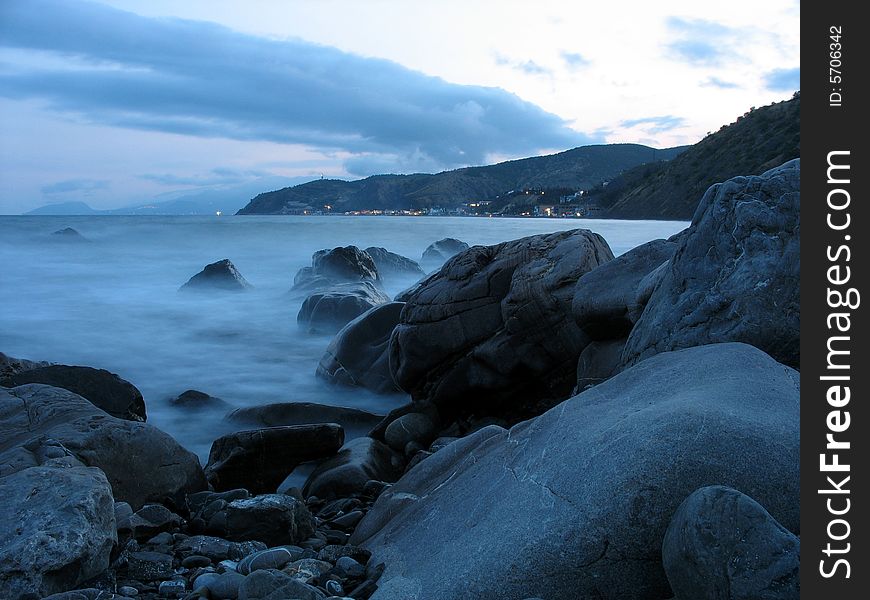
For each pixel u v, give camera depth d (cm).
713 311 566
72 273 3338
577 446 386
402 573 392
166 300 2389
